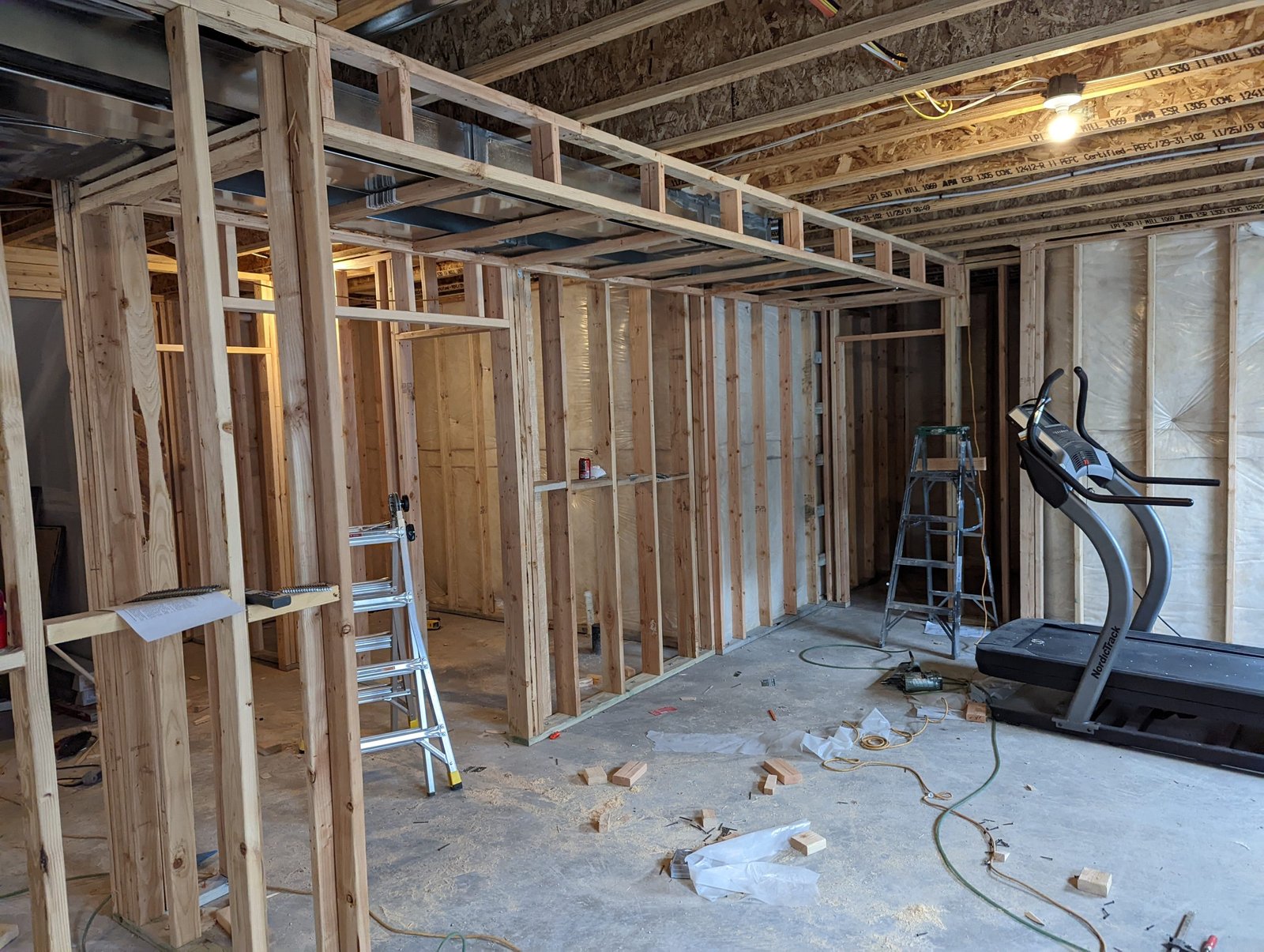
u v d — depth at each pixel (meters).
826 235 5.25
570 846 3.22
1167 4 2.42
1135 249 5.25
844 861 3.04
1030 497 5.67
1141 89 3.39
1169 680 3.87
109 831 2.82
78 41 1.87
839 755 3.98
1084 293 5.43
